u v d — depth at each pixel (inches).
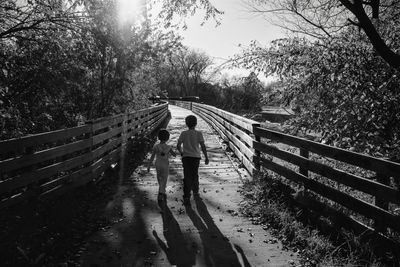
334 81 298.0
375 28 320.5
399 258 158.1
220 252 180.5
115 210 245.1
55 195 230.5
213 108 820.6
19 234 178.7
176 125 892.0
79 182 267.6
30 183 206.1
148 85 585.3
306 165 231.3
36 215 199.5
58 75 328.2
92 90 430.9
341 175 195.0
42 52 312.3
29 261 157.2
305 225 210.7
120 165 387.9
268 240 195.5
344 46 298.2
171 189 303.7
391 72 290.4
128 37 424.5
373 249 167.8
